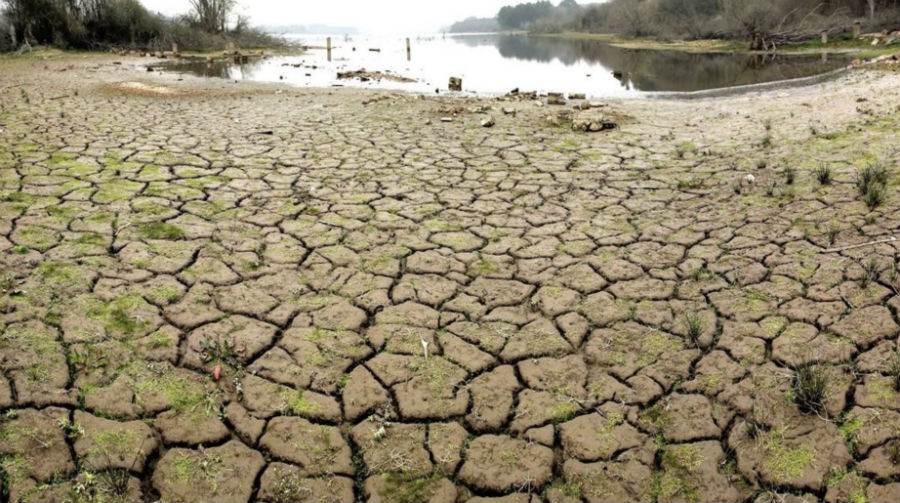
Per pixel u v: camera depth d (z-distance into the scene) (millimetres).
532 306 3494
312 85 15414
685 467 2404
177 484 2297
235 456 2434
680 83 15695
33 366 2793
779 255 3943
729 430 2572
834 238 4062
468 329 3293
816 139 6605
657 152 6781
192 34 32156
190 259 3936
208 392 2740
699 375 2896
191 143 7105
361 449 2490
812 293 3471
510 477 2371
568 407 2723
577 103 11250
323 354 3043
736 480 2344
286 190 5395
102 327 3129
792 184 5156
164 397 2686
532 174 5996
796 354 2982
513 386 2857
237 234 4367
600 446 2512
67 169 5730
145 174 5680
